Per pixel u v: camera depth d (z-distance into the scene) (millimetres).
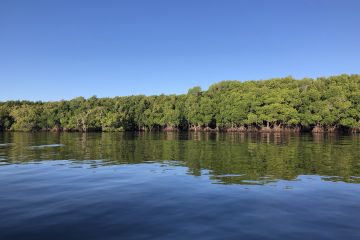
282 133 129125
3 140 82375
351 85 131000
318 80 142125
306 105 135875
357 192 19594
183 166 31500
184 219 14352
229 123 152000
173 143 67938
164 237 12258
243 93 148625
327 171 27922
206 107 157375
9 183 22734
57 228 13273
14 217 14672
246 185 21719
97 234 12617
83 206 16453
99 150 50844
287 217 14648
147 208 16078
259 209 15891
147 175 26047
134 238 12203
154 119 174875
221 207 16219
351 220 14219
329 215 14945
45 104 184875
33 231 12945
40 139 87375
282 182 22812
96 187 21188
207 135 112750
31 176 25797
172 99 180125
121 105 179125
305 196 18531
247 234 12547
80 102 179375
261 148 53125
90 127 164750
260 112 139375
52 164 33438
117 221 14109
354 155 40969
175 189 20453
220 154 43125
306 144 62875
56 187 21250
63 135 117750
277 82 149625
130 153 45531
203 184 22078
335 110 126125
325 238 12156
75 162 35125
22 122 163375
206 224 13695
